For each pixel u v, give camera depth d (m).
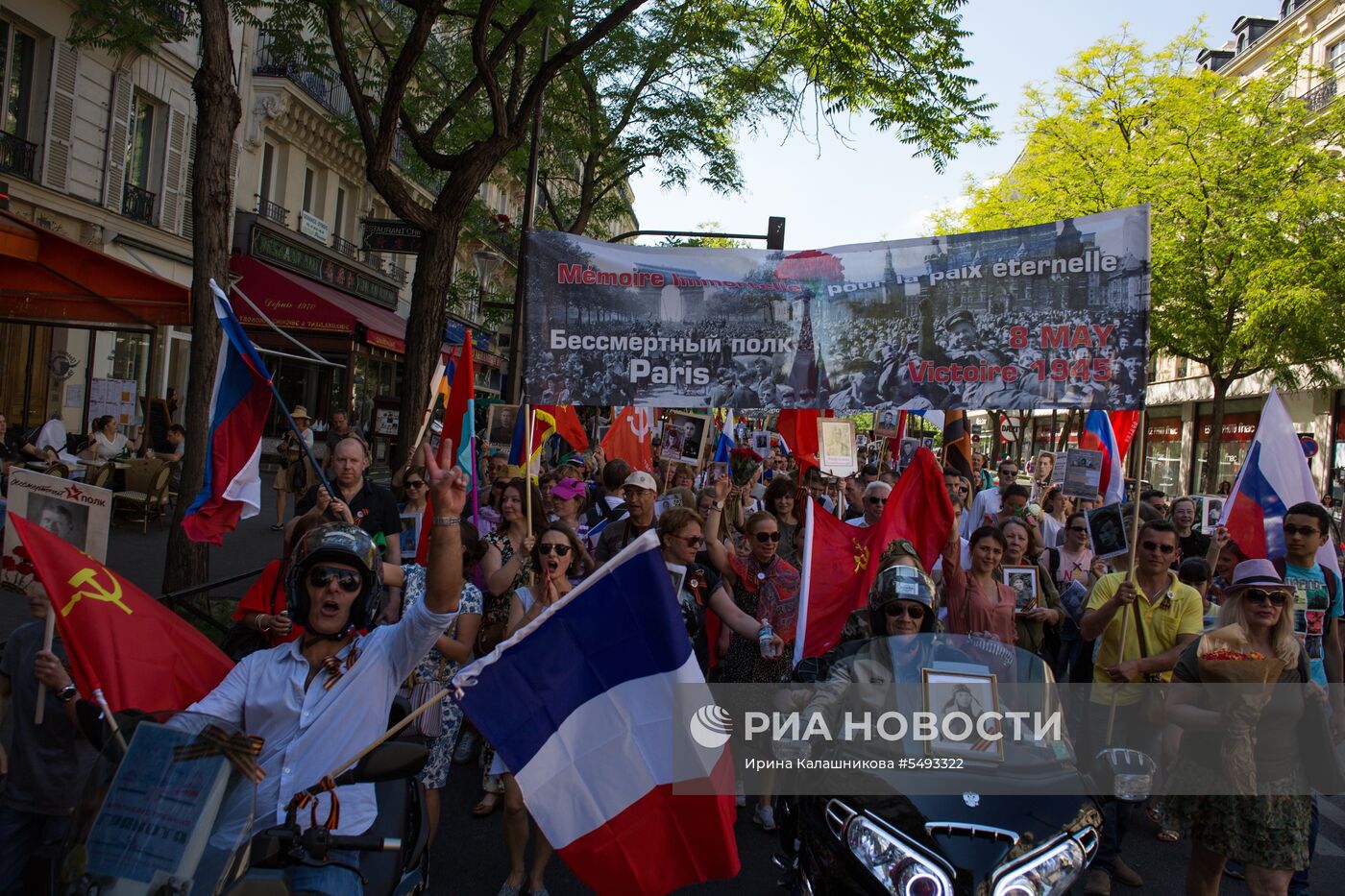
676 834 3.65
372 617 3.46
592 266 6.86
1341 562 8.98
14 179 16.89
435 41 18.55
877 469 11.69
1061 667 7.25
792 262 6.84
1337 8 32.22
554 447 17.28
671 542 5.92
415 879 3.67
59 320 12.88
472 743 7.04
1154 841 6.11
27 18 17.00
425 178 24.41
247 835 2.72
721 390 6.85
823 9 11.91
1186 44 26.41
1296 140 25.19
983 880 3.28
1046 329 6.60
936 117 12.35
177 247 21.86
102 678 3.81
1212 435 27.12
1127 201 25.33
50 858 2.74
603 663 3.67
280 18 13.15
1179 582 6.01
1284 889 4.35
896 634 4.14
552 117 20.55
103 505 4.12
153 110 21.09
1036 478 12.54
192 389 8.39
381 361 29.92
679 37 17.17
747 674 6.10
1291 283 23.69
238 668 3.44
